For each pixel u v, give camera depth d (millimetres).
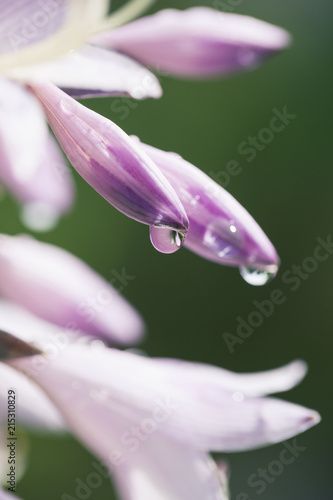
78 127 271
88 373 329
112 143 269
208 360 643
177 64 331
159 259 635
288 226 648
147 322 636
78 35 285
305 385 653
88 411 329
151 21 328
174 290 639
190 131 627
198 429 325
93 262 623
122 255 627
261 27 331
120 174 268
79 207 614
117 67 292
